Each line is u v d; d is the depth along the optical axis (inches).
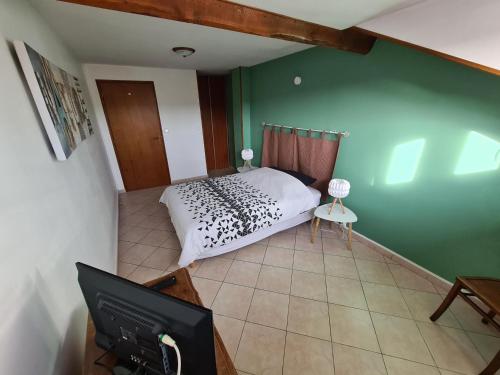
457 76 66.9
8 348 24.5
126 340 29.0
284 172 125.8
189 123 184.7
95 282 29.5
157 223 127.4
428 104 74.7
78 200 60.6
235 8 58.1
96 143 119.4
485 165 65.5
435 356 59.0
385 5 60.1
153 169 182.4
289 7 60.0
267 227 102.9
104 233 85.4
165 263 95.1
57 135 46.6
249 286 82.0
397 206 90.5
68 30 78.6
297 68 121.6
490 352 59.7
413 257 88.6
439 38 59.9
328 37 76.4
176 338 25.6
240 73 159.9
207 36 89.5
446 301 64.4
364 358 58.8
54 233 41.8
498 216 65.4
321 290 80.0
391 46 80.6
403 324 67.5
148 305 26.4
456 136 70.0
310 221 124.9
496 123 62.1
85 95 122.9
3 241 26.8
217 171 220.1
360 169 101.8
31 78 41.2
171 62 141.1
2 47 36.7
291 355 59.7
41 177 40.7
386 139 89.1
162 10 48.5
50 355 32.3
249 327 67.1
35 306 31.2
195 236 84.3
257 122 166.9
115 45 100.3
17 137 35.1
